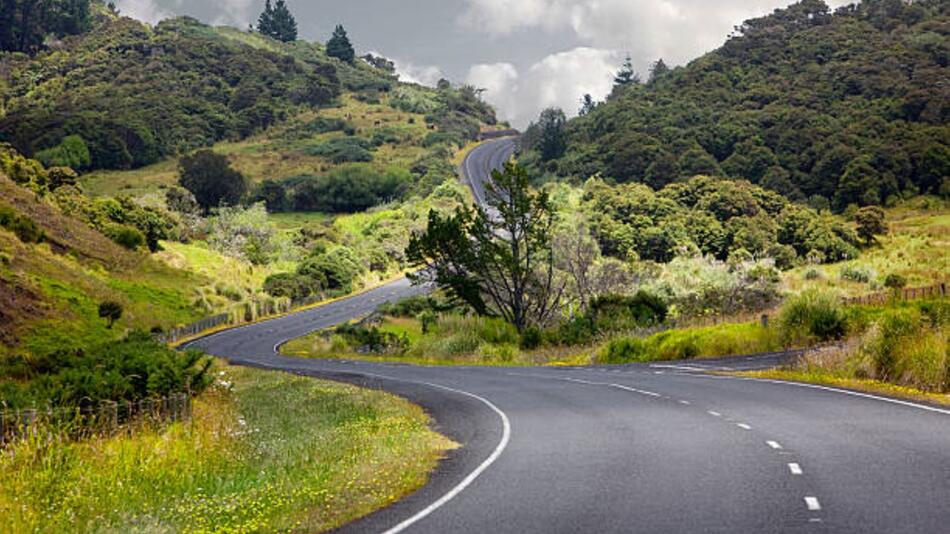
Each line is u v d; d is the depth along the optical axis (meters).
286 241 120.31
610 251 102.50
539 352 51.78
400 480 11.90
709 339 40.88
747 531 8.39
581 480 11.46
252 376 40.94
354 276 109.94
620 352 43.25
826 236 99.94
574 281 69.62
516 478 11.84
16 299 54.91
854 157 129.75
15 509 10.28
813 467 11.62
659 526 8.73
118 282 76.62
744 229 103.62
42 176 92.50
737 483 10.77
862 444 13.35
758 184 134.25
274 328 80.12
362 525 9.42
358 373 39.75
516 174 63.88
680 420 17.38
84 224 87.44
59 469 12.30
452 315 65.38
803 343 38.41
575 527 8.85
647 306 56.81
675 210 112.25
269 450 15.91
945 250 94.00
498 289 65.88
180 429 16.81
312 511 10.20
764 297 60.34
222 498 11.08
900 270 85.31
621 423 17.41
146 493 11.74
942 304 37.56
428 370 40.72
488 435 16.78
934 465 11.44
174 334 69.38
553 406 21.58
